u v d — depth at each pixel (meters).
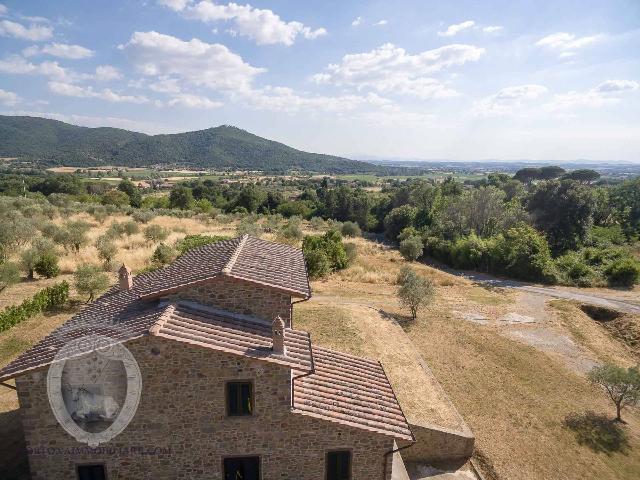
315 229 81.38
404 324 31.34
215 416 12.65
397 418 14.28
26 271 34.38
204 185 145.25
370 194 123.19
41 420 12.03
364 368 17.16
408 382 22.55
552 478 16.97
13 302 28.02
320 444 13.27
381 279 43.59
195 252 21.31
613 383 20.58
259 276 15.33
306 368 12.54
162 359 12.05
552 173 167.88
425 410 20.02
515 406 21.75
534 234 51.19
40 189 111.88
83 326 14.08
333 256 45.66
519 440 19.11
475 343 29.02
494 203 64.75
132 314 14.27
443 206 77.75
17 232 39.41
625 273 45.72
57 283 31.92
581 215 61.69
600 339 31.75
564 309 36.91
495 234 60.34
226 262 15.84
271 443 13.07
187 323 12.96
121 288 18.16
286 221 91.12
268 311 15.02
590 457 18.34
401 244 58.25
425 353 26.89
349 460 13.57
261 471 13.27
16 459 14.70
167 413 12.45
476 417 20.50
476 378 24.23
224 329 13.26
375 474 13.78
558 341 30.36
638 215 77.94
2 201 59.62
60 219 61.62
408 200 94.25
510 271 50.09
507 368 25.77
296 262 19.09
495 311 36.06
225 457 13.01
